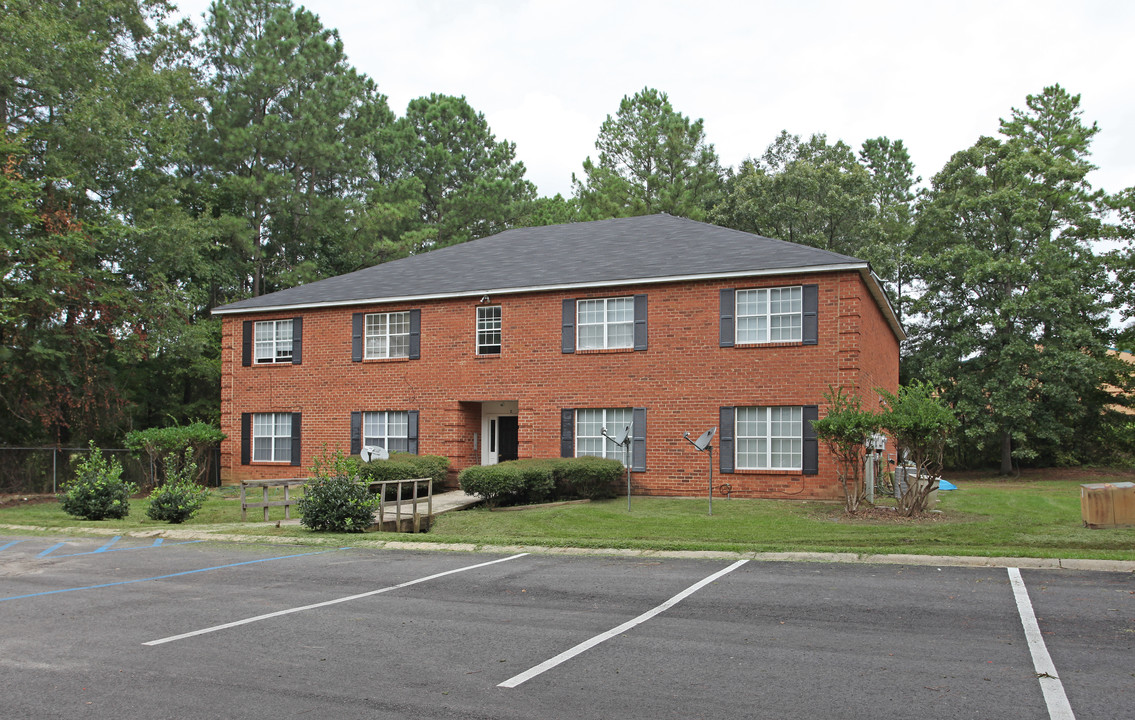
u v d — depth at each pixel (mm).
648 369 21297
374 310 24781
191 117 37625
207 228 33781
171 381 37562
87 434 31156
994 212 33531
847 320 19391
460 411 23594
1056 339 32188
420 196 47375
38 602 9508
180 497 17812
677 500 20000
